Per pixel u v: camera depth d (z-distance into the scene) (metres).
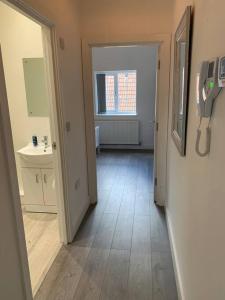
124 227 2.79
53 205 3.08
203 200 1.16
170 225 2.55
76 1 2.65
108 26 2.82
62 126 2.26
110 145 6.27
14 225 1.46
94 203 3.37
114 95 6.14
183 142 1.69
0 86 1.29
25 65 2.99
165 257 2.29
